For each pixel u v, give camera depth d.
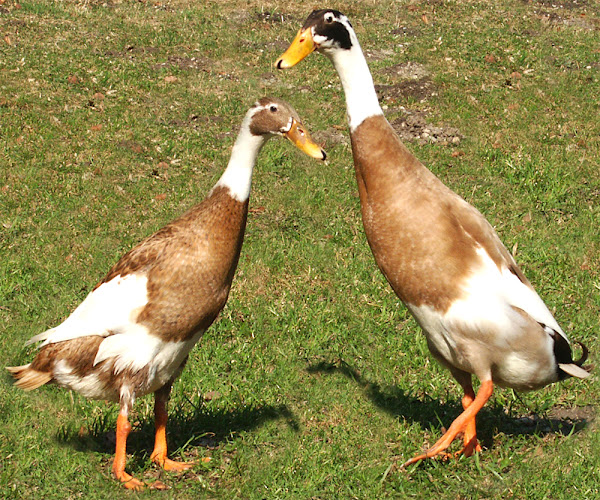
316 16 4.92
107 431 5.30
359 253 7.75
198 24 13.74
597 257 7.59
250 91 11.48
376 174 4.80
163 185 8.86
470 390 5.09
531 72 12.15
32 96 10.48
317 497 4.72
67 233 7.79
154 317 4.50
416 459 4.80
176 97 11.10
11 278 6.99
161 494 4.64
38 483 4.69
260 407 5.63
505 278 4.68
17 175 8.68
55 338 4.55
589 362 6.13
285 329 6.58
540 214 8.48
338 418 5.52
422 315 4.82
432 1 14.95
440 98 11.24
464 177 9.22
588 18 14.49
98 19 13.51
